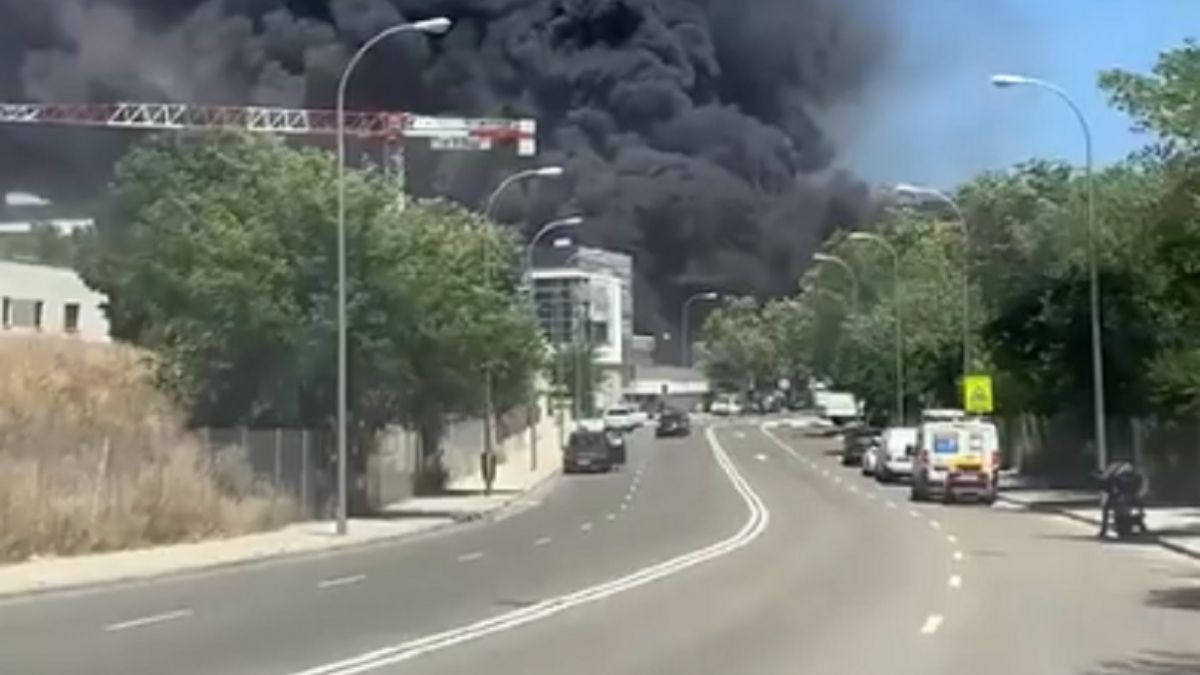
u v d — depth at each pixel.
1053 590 26.12
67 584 28.08
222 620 22.02
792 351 174.25
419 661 17.25
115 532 36.09
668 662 17.20
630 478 77.50
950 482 55.44
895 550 35.16
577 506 57.28
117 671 16.50
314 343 46.84
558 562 32.78
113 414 46.31
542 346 78.94
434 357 51.38
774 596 24.98
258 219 48.50
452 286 52.31
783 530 42.47
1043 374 58.31
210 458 43.19
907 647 18.61
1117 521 38.84
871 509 52.31
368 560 34.59
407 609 23.38
